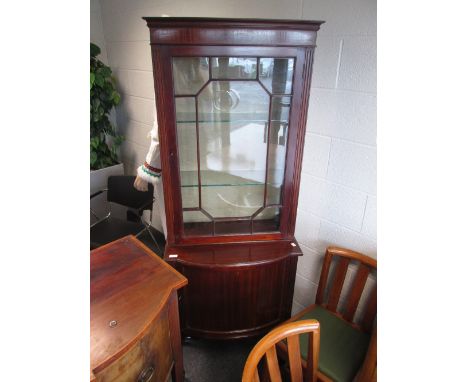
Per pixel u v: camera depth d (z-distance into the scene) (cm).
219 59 107
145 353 90
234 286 137
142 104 238
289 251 135
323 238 150
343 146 128
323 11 119
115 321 82
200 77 110
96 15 245
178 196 127
